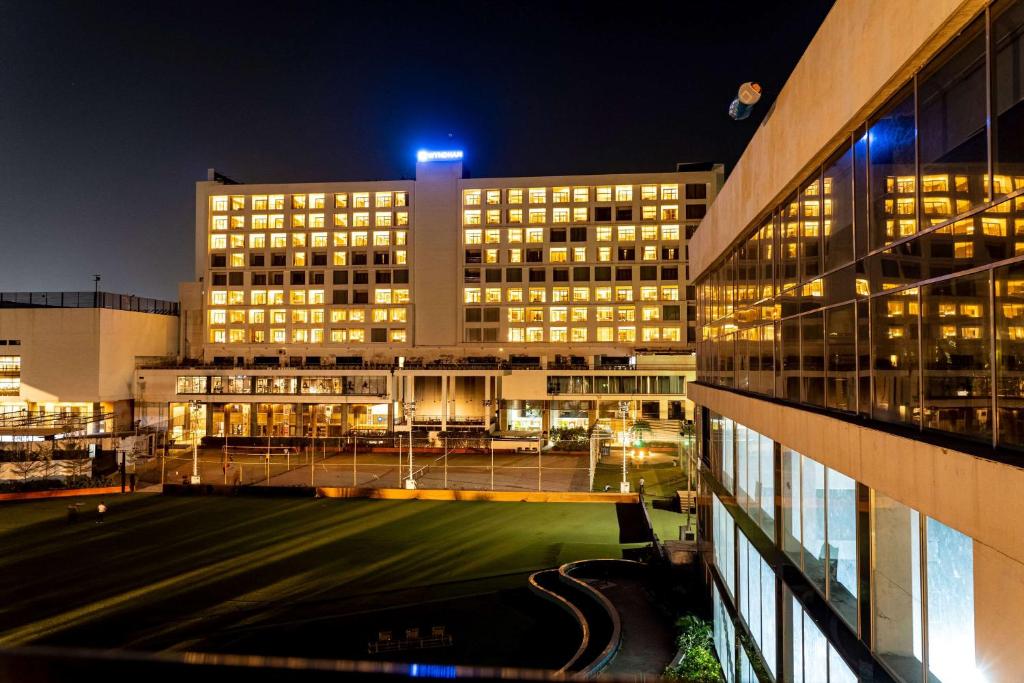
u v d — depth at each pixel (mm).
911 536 8938
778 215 16312
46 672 2049
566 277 94500
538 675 2090
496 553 38531
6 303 90500
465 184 96625
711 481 23797
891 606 9500
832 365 12562
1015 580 6457
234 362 96688
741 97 16031
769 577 15844
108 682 2043
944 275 8461
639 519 46125
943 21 7914
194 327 101438
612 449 76188
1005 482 6539
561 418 88000
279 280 97938
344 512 49094
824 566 12086
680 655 21141
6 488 54969
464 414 89312
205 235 100688
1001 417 7320
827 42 11930
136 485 58844
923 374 9070
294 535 42781
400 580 34094
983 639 7078
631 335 93188
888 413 10188
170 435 88188
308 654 25625
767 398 17203
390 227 97188
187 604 30891
